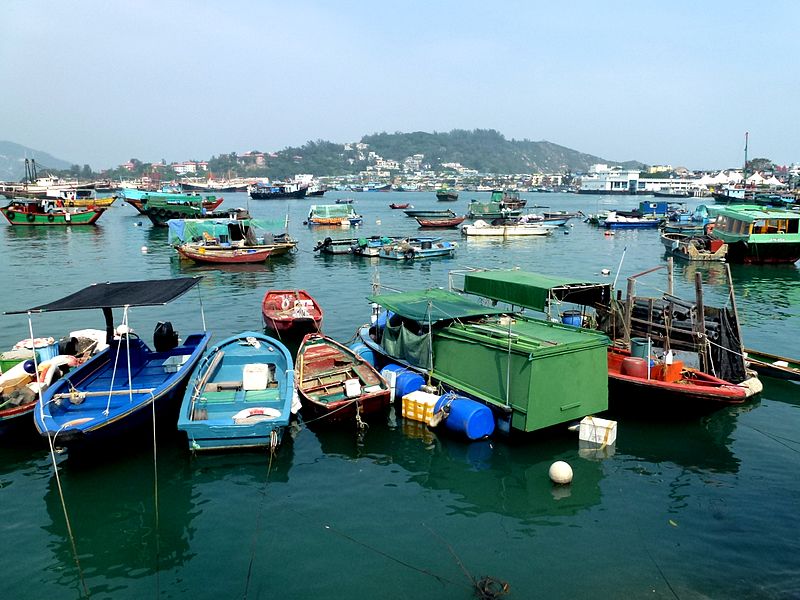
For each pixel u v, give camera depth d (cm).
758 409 2070
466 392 1962
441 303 2333
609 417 2023
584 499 1536
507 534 1390
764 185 19025
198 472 1678
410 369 2211
